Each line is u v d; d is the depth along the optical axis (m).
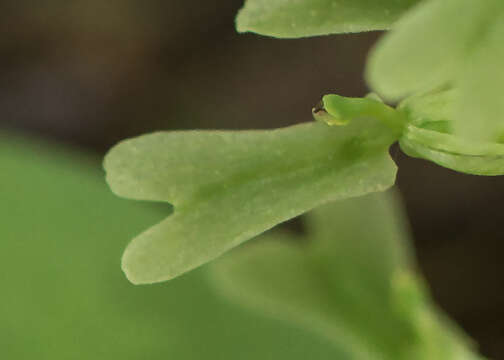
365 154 0.05
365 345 0.07
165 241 0.05
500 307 0.10
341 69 0.11
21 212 0.07
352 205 0.07
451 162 0.05
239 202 0.05
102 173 0.07
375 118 0.05
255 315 0.07
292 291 0.07
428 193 0.11
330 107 0.05
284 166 0.05
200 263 0.05
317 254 0.07
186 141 0.05
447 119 0.05
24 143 0.07
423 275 0.11
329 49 0.11
